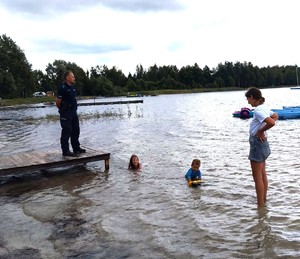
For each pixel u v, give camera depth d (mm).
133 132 20297
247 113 26016
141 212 6609
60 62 117688
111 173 9914
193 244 5168
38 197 7852
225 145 14008
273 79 154875
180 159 11570
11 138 19828
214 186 8180
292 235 5316
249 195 7359
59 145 16031
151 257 4812
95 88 109625
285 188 7711
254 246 5012
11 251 5113
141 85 130375
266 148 6516
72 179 9352
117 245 5223
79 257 4867
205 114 32000
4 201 7684
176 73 143125
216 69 152375
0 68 89125
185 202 7102
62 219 6395
